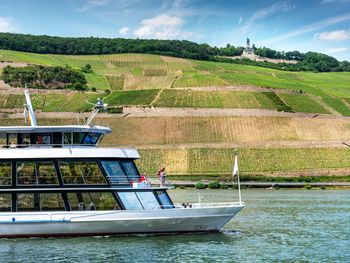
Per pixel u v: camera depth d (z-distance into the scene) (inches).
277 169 6451.8
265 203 3826.3
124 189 2069.4
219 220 2155.5
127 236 2087.8
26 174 2036.2
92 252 1883.6
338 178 6141.7
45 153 2043.6
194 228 2143.2
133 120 7731.3
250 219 2920.8
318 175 6314.0
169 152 6835.6
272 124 7736.2
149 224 2076.8
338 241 2253.9
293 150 6943.9
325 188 5615.2
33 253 1862.7
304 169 6461.6
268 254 1974.7
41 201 2032.5
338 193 4916.3
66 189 2036.2
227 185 5565.9
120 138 7194.9
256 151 6899.6
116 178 2075.5
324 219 2928.2
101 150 2075.5
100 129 2162.9
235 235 2317.9
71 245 1973.4
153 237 2107.5
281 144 7106.3
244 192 4980.3
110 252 1887.3
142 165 6505.9
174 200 3873.0
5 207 2025.1
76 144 2114.9
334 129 7672.2
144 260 1807.3
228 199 4050.2
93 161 2064.5
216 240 2140.7
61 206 2036.2
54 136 2110.0
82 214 2025.1
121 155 2100.1
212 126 7583.7
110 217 2032.5
